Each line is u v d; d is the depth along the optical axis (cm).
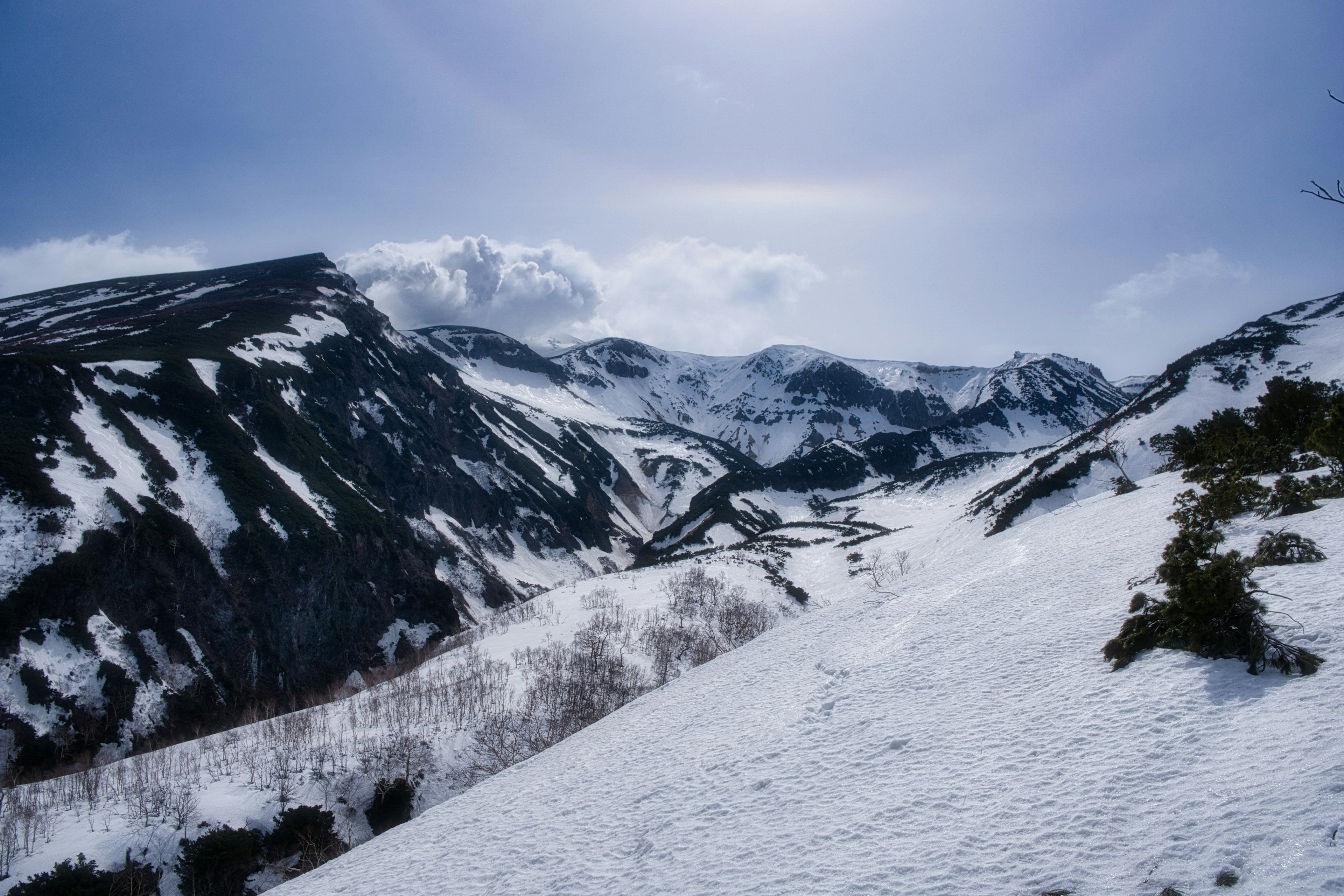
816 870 813
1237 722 809
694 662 3959
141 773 2905
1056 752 900
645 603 5322
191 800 2672
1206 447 2944
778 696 1736
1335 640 892
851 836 867
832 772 1105
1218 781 704
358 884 1345
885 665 1622
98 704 4297
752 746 1374
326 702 5116
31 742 3891
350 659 6256
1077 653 1244
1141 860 634
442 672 4150
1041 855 696
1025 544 2830
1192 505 1939
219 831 2572
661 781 1354
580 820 1288
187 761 3064
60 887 2231
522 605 6331
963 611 1891
